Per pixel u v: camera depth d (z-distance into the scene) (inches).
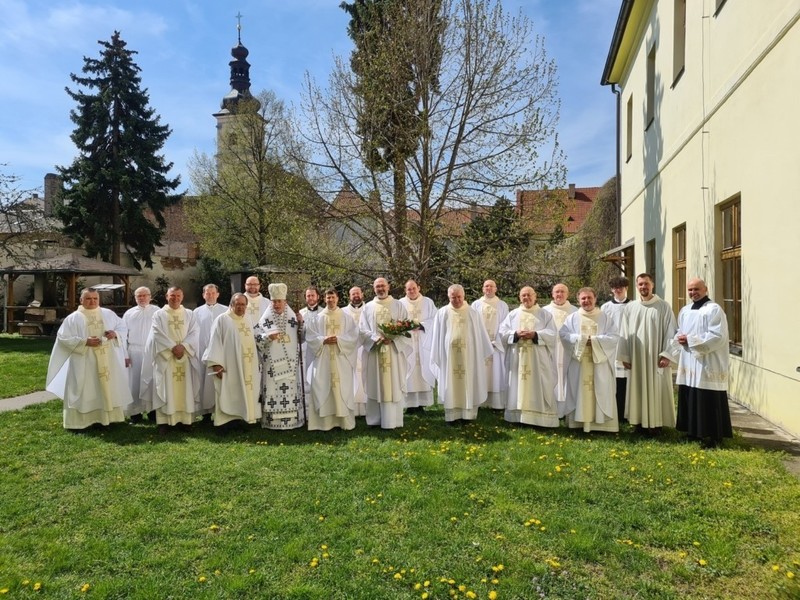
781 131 245.4
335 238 562.3
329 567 143.7
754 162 272.8
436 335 290.5
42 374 475.2
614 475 202.7
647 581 136.3
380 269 554.9
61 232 1090.1
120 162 1103.0
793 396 239.1
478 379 287.3
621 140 637.9
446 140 522.6
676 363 249.8
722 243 327.9
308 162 537.6
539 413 277.9
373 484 199.0
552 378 278.5
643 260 524.4
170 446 256.1
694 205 363.9
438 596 131.9
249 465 222.2
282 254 553.0
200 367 298.4
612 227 845.8
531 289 287.9
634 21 528.1
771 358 258.5
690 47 372.2
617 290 281.1
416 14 511.2
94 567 147.9
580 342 260.4
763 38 261.1
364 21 577.9
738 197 302.8
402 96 518.6
